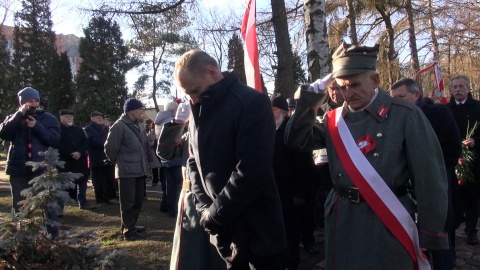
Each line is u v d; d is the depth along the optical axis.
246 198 2.26
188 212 2.99
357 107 2.39
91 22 8.20
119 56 28.73
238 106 2.34
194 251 2.89
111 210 7.37
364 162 2.28
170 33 8.36
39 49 33.97
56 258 3.47
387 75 13.60
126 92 29.73
